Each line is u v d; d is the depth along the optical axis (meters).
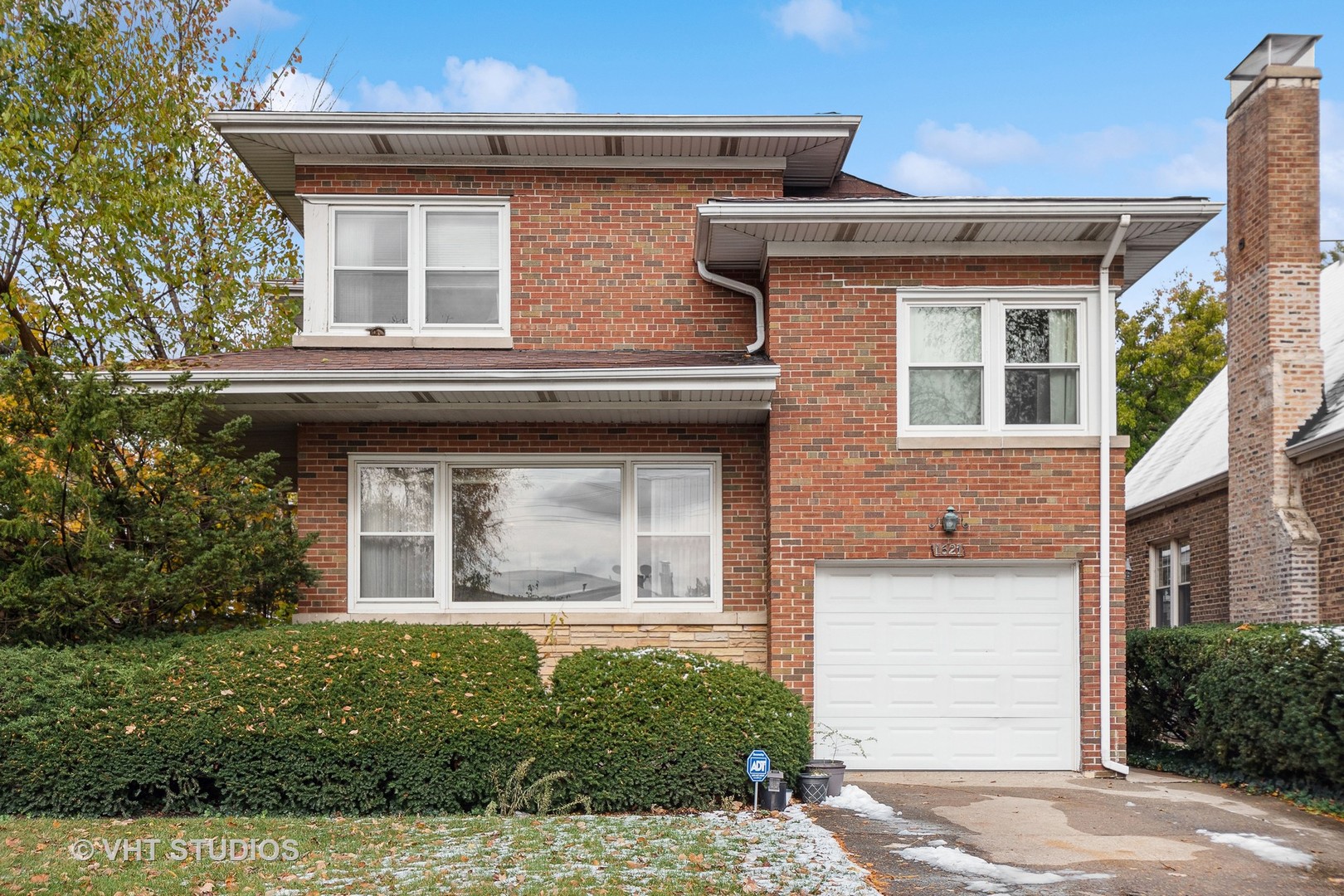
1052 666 12.30
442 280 13.78
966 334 12.53
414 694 10.08
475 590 12.84
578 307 13.69
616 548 12.94
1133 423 34.59
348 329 13.65
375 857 8.27
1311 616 14.91
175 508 11.01
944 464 12.30
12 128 16.64
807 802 10.34
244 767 9.84
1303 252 15.84
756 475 12.98
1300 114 15.96
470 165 13.80
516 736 10.00
